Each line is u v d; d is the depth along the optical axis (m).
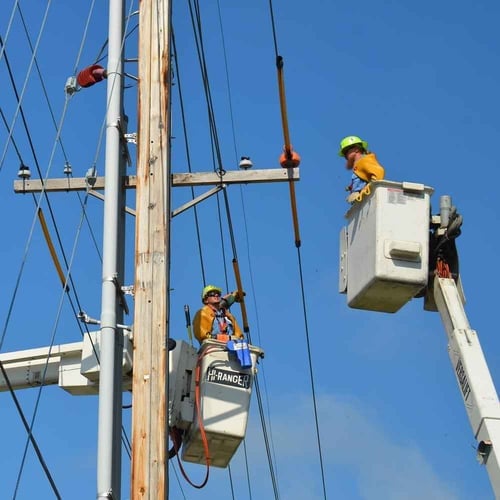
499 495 11.52
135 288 12.90
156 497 12.03
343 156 14.04
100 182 14.49
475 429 11.88
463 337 12.29
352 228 13.31
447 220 12.84
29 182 14.66
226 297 15.64
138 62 13.98
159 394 12.42
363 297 12.95
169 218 13.30
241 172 14.32
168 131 13.62
